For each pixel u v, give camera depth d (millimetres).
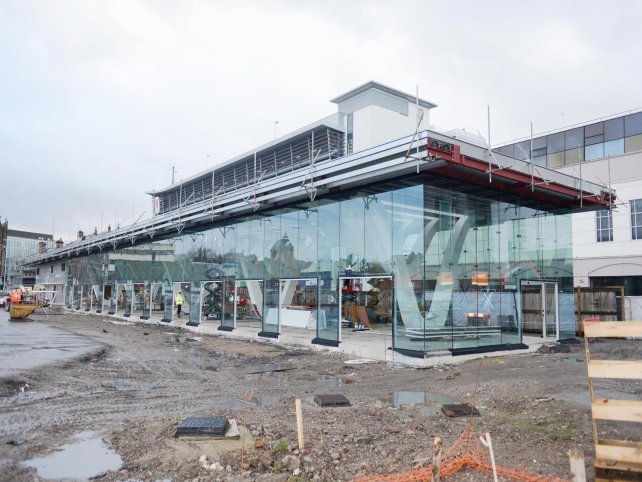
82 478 5531
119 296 35938
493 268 16266
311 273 18453
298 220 19344
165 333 23797
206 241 25500
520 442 6730
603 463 4848
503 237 16766
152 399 9797
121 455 6266
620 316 20375
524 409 8438
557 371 12203
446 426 7570
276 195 18344
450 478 5465
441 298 14484
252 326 24344
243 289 29359
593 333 5148
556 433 7031
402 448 6484
